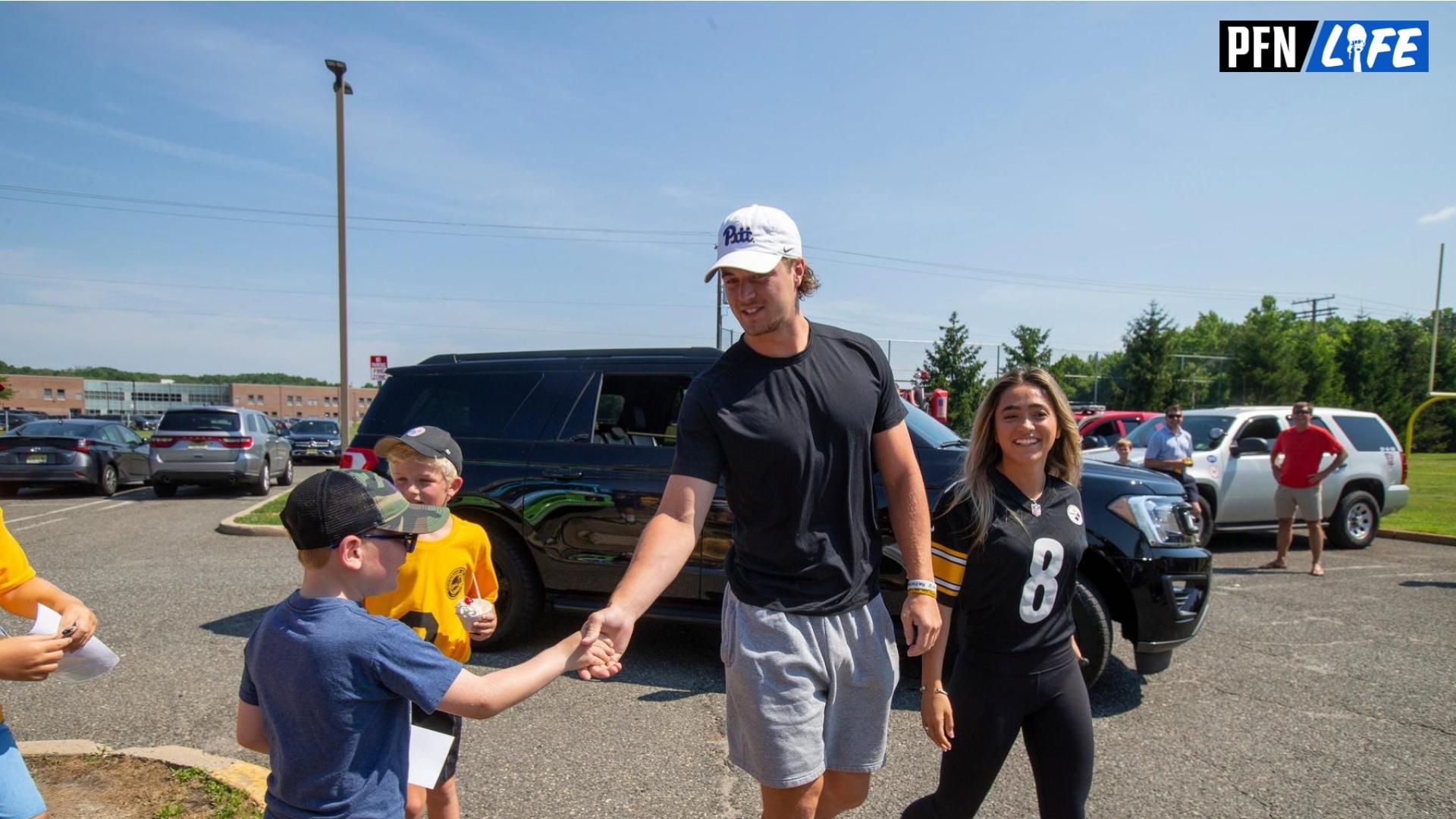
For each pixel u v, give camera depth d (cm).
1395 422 4797
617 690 441
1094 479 438
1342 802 321
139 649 496
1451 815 311
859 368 217
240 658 480
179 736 371
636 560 194
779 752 199
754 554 209
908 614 219
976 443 245
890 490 228
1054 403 245
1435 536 1006
